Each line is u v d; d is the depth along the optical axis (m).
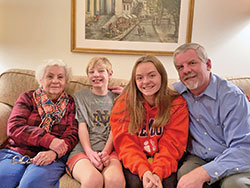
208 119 1.18
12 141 1.32
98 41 1.92
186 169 1.09
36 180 1.05
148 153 1.23
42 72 1.39
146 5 1.88
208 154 1.17
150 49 1.95
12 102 1.55
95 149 1.30
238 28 1.96
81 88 1.61
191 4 1.88
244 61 2.02
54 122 1.36
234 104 1.11
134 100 1.24
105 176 1.07
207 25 1.95
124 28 1.91
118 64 1.97
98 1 1.86
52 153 1.19
